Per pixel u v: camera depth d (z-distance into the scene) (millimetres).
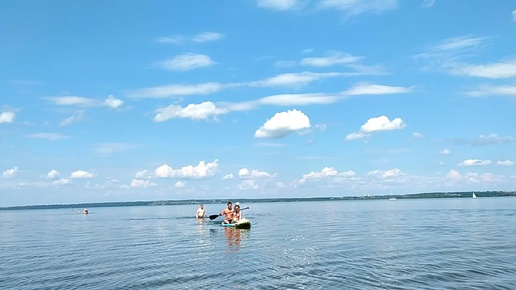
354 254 19438
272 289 13023
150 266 17359
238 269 16266
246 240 26375
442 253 19234
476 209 67312
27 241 30141
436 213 57812
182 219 54000
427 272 14914
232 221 38625
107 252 22219
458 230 30500
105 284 14219
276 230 33562
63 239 30891
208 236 29531
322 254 19641
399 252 19812
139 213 89625
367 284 13344
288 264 17094
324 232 31094
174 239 28000
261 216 58688
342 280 13961
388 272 15055
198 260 18656
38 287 14078
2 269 17688
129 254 21156
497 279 13609
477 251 19625
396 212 65562
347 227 35719
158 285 13914
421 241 23984
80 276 15664
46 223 57594
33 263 19109
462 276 14156
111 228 41625
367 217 52344
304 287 13156
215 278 14758
